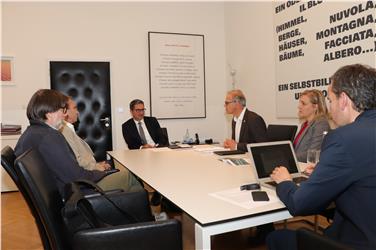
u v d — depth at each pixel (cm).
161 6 500
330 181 98
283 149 160
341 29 312
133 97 489
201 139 529
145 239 114
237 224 108
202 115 527
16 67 435
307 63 360
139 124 384
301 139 245
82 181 163
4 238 259
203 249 104
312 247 100
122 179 218
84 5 463
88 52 467
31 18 440
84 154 247
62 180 173
